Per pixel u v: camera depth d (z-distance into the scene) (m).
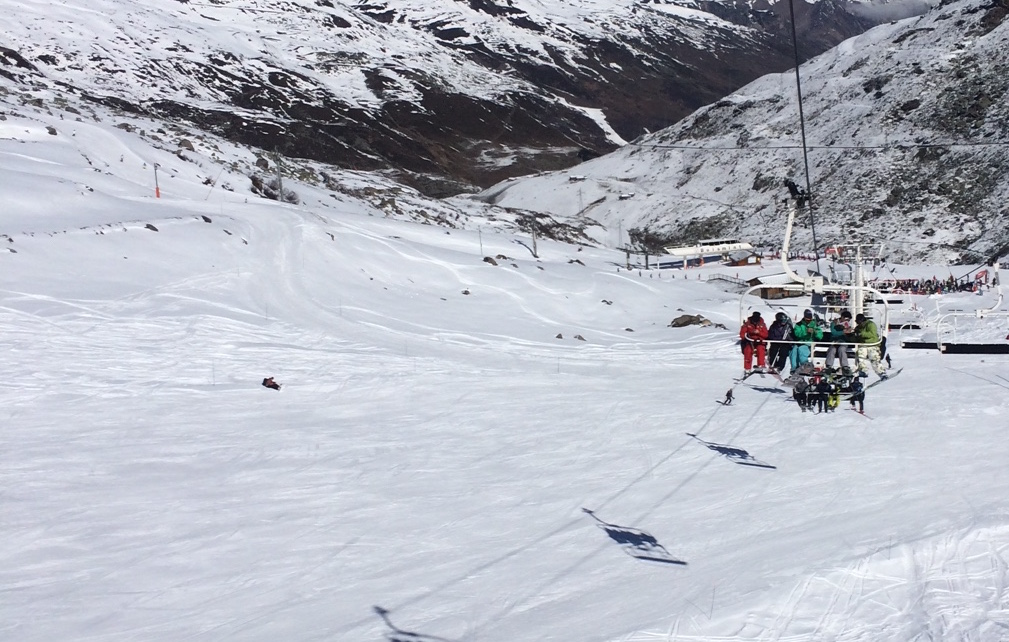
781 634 6.17
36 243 30.06
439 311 33.81
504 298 38.34
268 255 37.53
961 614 6.36
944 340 26.55
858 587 6.92
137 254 32.53
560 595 7.30
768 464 11.51
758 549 8.08
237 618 7.08
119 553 8.59
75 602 7.44
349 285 35.78
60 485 10.91
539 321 34.88
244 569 8.16
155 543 8.87
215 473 11.64
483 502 10.19
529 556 8.32
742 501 9.81
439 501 10.27
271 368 20.59
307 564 8.26
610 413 15.91
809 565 7.39
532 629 6.58
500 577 7.78
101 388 17.09
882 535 8.15
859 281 21.84
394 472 11.70
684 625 6.36
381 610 7.12
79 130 61.16
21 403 15.55
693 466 11.59
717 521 9.12
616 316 38.06
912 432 13.08
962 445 12.04
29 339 20.69
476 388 19.30
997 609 6.45
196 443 13.38
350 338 26.28
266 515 9.79
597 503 10.01
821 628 6.24
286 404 17.02
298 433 14.25
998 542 7.80
